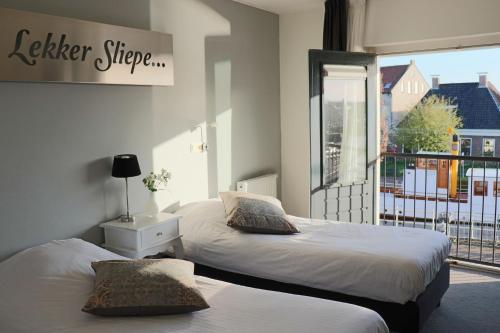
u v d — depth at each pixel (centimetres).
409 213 552
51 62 295
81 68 313
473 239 511
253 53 489
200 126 426
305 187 534
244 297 243
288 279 316
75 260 265
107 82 332
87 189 331
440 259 326
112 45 332
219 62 444
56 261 260
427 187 537
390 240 330
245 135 485
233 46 460
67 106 313
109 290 220
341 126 473
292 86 529
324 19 478
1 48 269
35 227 299
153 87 377
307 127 523
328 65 453
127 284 223
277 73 531
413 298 280
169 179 397
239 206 362
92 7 324
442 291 336
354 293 296
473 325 321
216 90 443
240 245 338
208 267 354
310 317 217
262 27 501
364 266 292
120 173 330
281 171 550
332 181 476
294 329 205
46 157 303
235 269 339
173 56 393
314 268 307
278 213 365
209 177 441
